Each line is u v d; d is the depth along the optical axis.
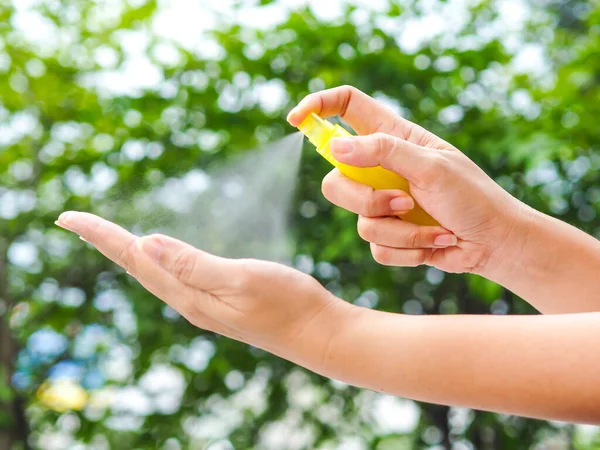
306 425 1.16
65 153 1.14
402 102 1.07
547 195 1.04
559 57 1.19
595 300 0.62
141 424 1.14
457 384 0.49
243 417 1.15
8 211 1.17
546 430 1.19
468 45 1.08
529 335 0.49
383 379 0.51
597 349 0.48
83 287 1.18
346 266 1.10
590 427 1.23
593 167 1.04
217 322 0.53
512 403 0.49
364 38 1.09
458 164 0.58
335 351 0.51
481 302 1.12
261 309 0.51
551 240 0.62
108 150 1.12
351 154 0.54
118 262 0.54
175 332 1.12
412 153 0.55
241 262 0.52
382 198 0.60
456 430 1.18
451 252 0.65
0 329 1.14
